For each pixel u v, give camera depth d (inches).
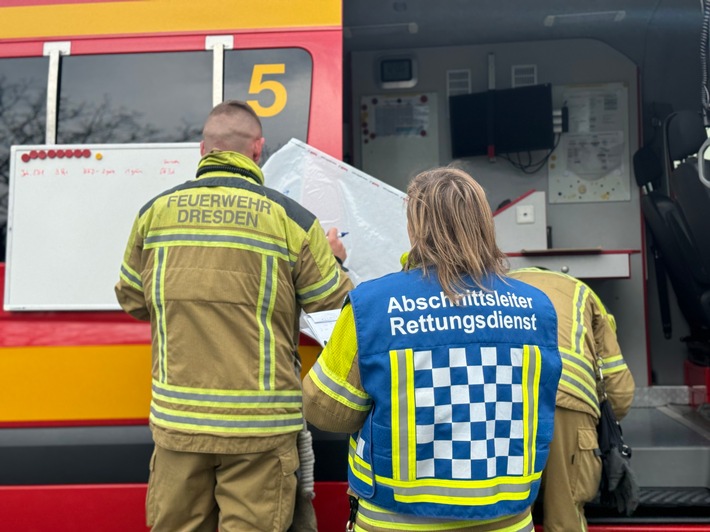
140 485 89.9
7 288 92.0
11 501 90.4
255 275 71.5
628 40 161.2
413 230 57.5
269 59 95.8
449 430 52.4
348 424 56.6
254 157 80.2
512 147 161.5
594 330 88.7
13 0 98.0
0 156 95.6
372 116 167.8
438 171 59.0
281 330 74.0
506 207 152.3
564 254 139.3
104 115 95.8
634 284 159.6
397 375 52.5
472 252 55.3
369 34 157.8
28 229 92.7
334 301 75.5
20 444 90.8
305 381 58.4
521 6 143.6
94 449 90.6
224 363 69.7
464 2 140.8
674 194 143.2
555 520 82.8
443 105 166.7
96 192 93.0
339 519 89.9
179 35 96.7
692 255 131.3
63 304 91.6
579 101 163.3
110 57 96.7
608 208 162.7
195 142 94.4
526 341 55.3
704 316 134.9
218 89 95.4
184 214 72.9
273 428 70.9
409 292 54.7
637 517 94.9
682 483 105.0
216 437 68.9
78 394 90.9
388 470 53.0
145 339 91.3
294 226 74.5
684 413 142.5
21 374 91.4
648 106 160.9
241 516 70.2
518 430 54.3
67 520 90.0
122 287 77.6
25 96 96.3
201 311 70.2
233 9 97.0
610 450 85.4
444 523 53.6
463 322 53.7
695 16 139.8
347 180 90.9
